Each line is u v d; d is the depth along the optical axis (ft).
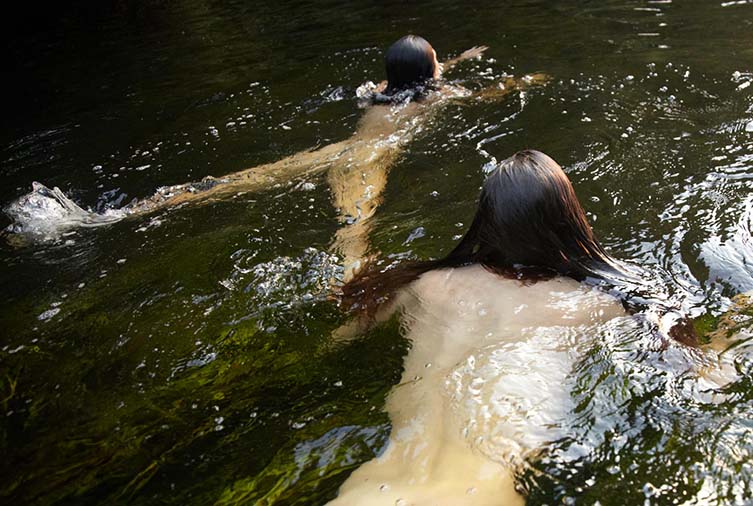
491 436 6.40
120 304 9.87
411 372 7.45
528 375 6.97
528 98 16.03
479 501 5.77
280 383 7.76
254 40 24.26
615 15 22.15
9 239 12.36
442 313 7.94
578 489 5.83
